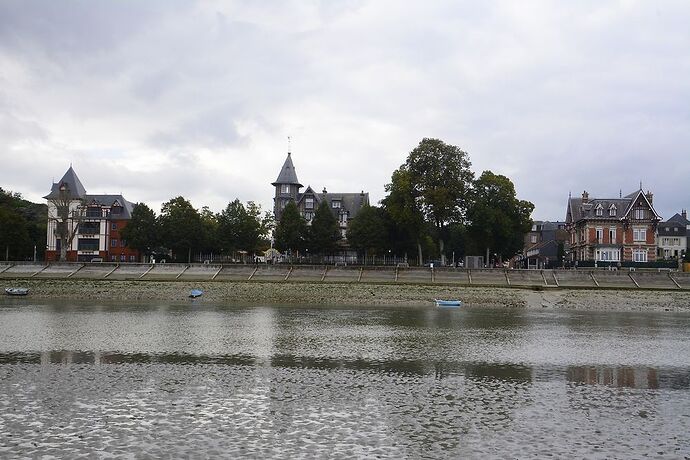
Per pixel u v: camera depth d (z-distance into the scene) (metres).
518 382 34.97
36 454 21.55
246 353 43.91
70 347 45.72
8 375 35.03
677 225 196.62
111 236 174.25
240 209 148.75
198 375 35.75
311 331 57.38
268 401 29.56
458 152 125.56
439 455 22.05
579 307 91.88
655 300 94.31
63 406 28.02
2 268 112.88
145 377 34.97
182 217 141.38
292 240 144.12
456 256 183.25
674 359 43.53
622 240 141.38
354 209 192.88
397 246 140.88
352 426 25.45
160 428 24.78
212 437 23.70
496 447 23.02
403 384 33.97
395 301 96.31
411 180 124.19
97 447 22.36
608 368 39.72
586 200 154.62
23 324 60.25
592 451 22.72
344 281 106.31
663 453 22.59
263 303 93.56
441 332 57.81
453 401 30.09
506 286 101.31
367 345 48.56
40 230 170.88
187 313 74.56
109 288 102.38
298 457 21.55
